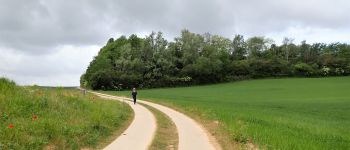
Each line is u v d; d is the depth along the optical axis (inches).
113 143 557.6
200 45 4835.1
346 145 689.6
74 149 489.4
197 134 679.7
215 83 4549.7
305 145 560.1
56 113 669.9
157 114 1112.8
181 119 977.5
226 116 996.6
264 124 903.1
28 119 567.8
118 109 1074.7
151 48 4633.4
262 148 519.2
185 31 4857.3
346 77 4606.3
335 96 2461.9
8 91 692.7
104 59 4670.3
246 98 2461.9
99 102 1075.3
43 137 486.9
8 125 502.9
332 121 1211.9
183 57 4694.9
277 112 1441.9
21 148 431.8
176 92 3238.2
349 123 1167.0
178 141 605.0
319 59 5265.8
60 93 897.5
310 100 2145.7
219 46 5093.5
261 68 4970.5
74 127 583.8
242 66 4879.4
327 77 4736.7
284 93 2898.6
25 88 797.9
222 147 547.5
